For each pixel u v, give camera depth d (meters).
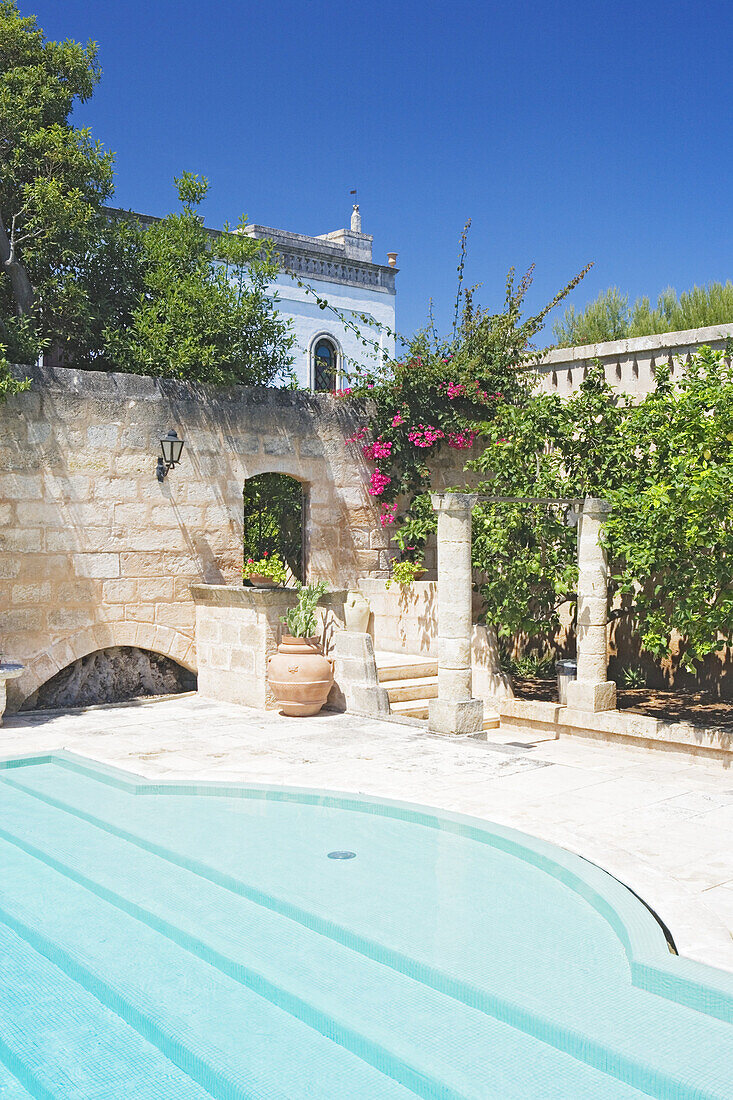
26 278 11.77
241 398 12.29
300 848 5.82
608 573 10.43
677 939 4.19
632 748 9.72
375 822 6.41
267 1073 3.47
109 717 10.32
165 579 11.53
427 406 14.05
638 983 3.92
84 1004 4.19
